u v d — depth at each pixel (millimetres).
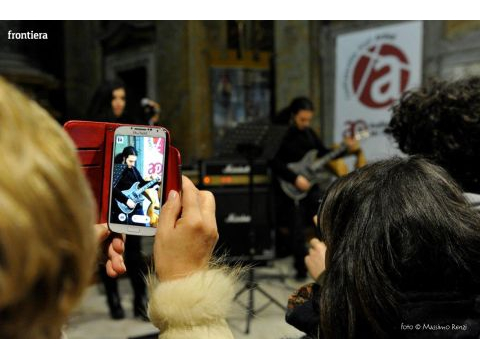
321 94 5293
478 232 679
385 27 4730
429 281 679
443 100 1178
